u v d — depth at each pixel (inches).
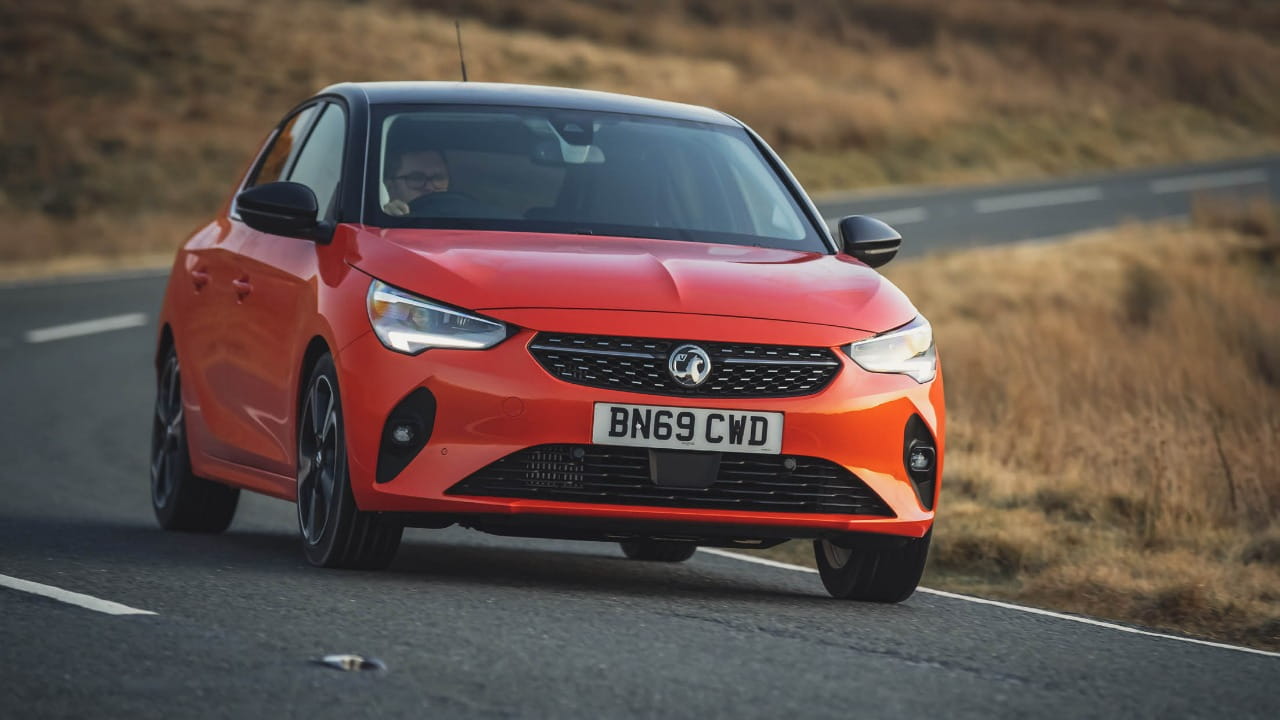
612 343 436.8
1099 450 781.9
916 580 478.6
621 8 4291.3
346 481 449.7
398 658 339.3
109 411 1053.2
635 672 337.4
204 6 3757.4
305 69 3417.8
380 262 460.8
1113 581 547.2
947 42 4055.1
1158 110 3646.7
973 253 1726.1
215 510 604.7
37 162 2807.6
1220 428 834.8
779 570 579.8
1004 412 898.1
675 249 490.9
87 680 311.6
